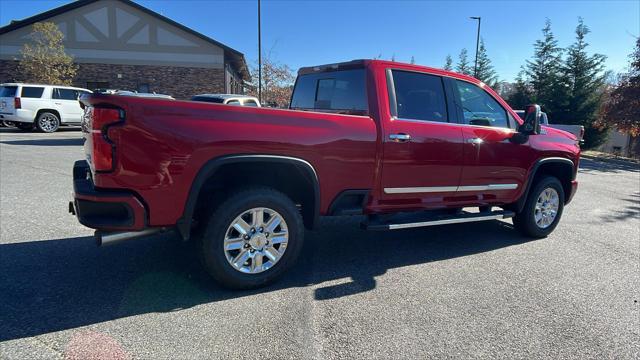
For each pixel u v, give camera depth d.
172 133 2.95
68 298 3.20
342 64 4.33
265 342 2.70
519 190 4.99
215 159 3.10
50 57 23.59
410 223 4.08
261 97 25.92
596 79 26.62
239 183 3.64
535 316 3.19
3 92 16.11
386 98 3.98
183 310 3.09
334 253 4.51
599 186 10.05
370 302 3.33
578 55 27.00
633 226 6.03
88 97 2.85
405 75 4.19
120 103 2.81
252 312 3.09
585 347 2.79
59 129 18.97
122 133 2.83
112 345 2.60
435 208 4.39
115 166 2.85
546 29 31.86
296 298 3.36
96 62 26.12
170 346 2.62
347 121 3.69
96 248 4.31
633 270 4.23
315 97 4.77
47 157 10.21
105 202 2.88
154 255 4.17
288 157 3.37
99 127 2.82
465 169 4.44
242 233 3.34
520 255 4.61
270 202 3.39
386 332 2.88
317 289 3.55
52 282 3.48
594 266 4.32
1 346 2.54
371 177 3.86
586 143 26.38
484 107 4.78
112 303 3.15
